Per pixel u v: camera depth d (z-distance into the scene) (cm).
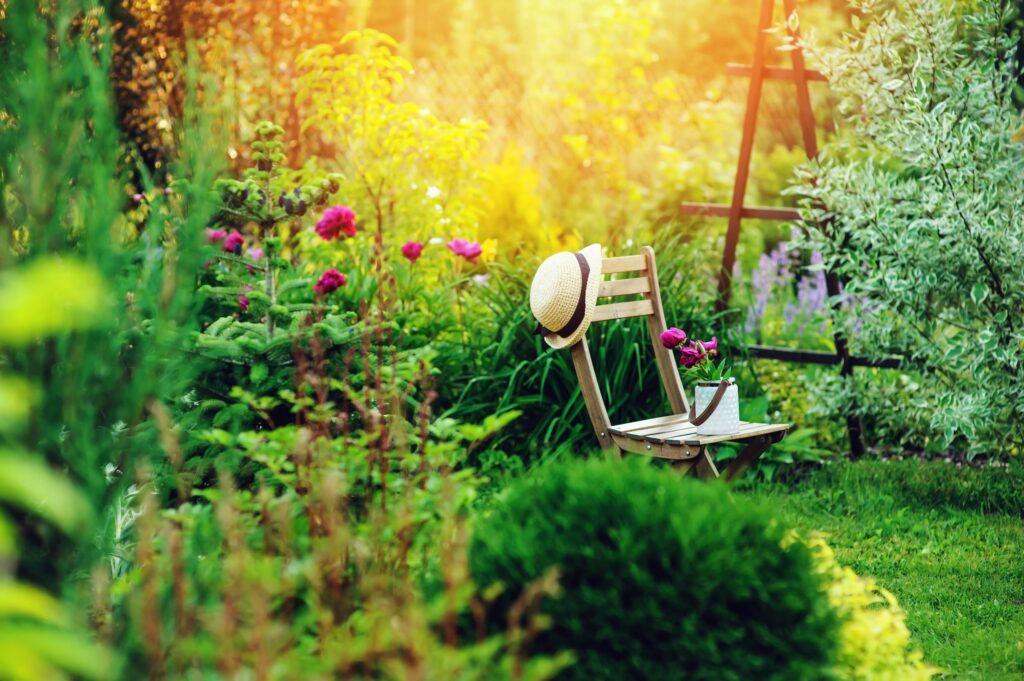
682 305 566
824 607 237
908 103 511
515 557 232
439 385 519
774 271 705
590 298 432
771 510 251
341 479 243
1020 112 555
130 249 276
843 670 247
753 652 227
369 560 236
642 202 906
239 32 756
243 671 178
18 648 100
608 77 988
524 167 884
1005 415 507
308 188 401
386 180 646
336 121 689
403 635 178
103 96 253
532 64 1080
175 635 197
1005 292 498
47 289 92
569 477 250
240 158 721
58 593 222
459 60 1057
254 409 380
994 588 391
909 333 536
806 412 582
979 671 320
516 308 547
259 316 402
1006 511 488
